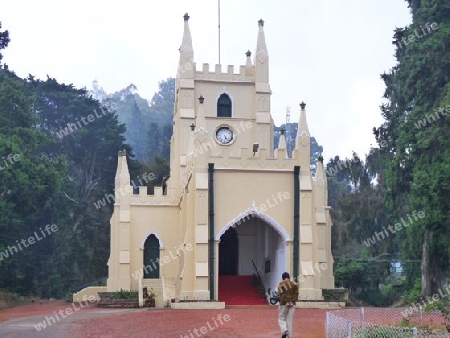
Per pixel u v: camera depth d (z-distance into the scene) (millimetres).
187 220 40594
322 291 41500
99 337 23812
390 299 68500
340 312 31859
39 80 90688
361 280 69500
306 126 41000
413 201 46688
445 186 41188
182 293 38562
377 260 68375
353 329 19938
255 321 28625
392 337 19266
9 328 28172
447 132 44531
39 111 88188
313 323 27484
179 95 51094
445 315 23781
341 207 68812
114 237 49312
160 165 82438
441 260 48625
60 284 68312
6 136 58531
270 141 51062
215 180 39594
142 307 42656
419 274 57719
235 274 45875
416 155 46906
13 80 65125
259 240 46188
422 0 51312
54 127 89312
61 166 63250
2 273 59750
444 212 42156
